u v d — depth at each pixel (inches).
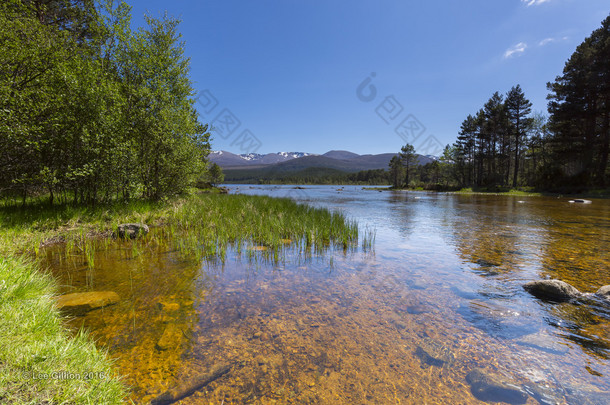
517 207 749.9
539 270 211.6
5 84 271.0
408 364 100.3
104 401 70.9
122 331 117.7
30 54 289.4
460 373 95.1
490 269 215.5
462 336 119.6
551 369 96.6
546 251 270.5
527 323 130.6
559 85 1331.2
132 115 440.8
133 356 100.1
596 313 140.0
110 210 391.9
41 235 268.4
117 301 149.0
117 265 212.8
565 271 208.1
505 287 177.5
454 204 887.1
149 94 446.0
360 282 187.8
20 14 301.9
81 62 345.4
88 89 330.3
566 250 273.3
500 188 1748.3
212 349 107.2
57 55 316.8
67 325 119.0
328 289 174.9
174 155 498.9
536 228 404.5
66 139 316.5
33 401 63.2
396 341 115.6
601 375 93.0
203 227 366.6
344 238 312.8
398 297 162.2
